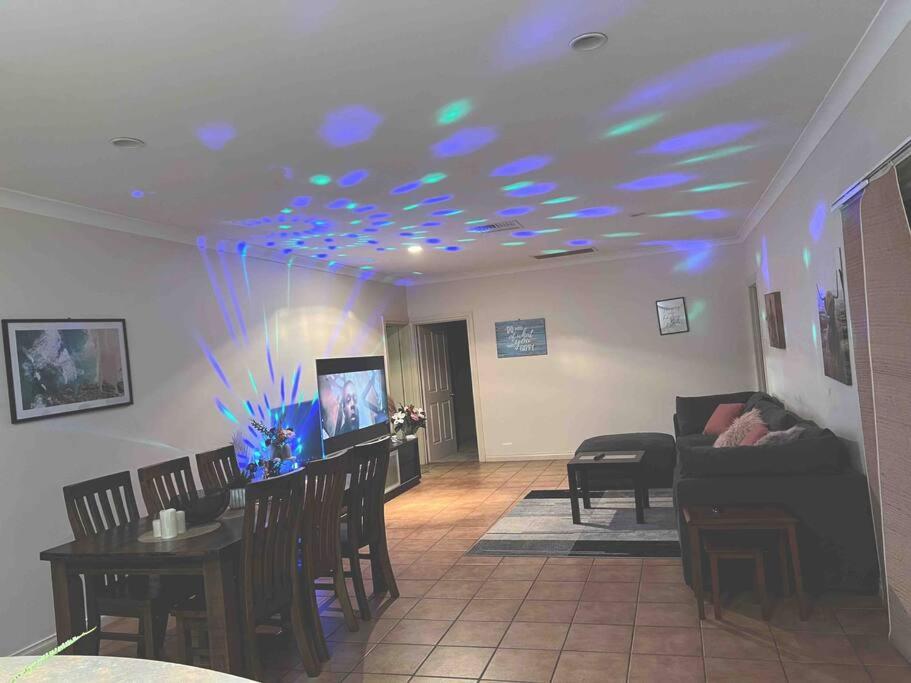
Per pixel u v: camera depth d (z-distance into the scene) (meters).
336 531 3.70
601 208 5.37
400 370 9.23
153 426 4.60
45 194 3.74
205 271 5.27
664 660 3.01
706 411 7.12
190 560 2.92
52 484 3.84
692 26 2.37
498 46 2.39
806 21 2.41
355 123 3.03
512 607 3.82
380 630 3.67
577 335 8.57
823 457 3.54
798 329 4.91
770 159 4.34
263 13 2.03
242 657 3.05
